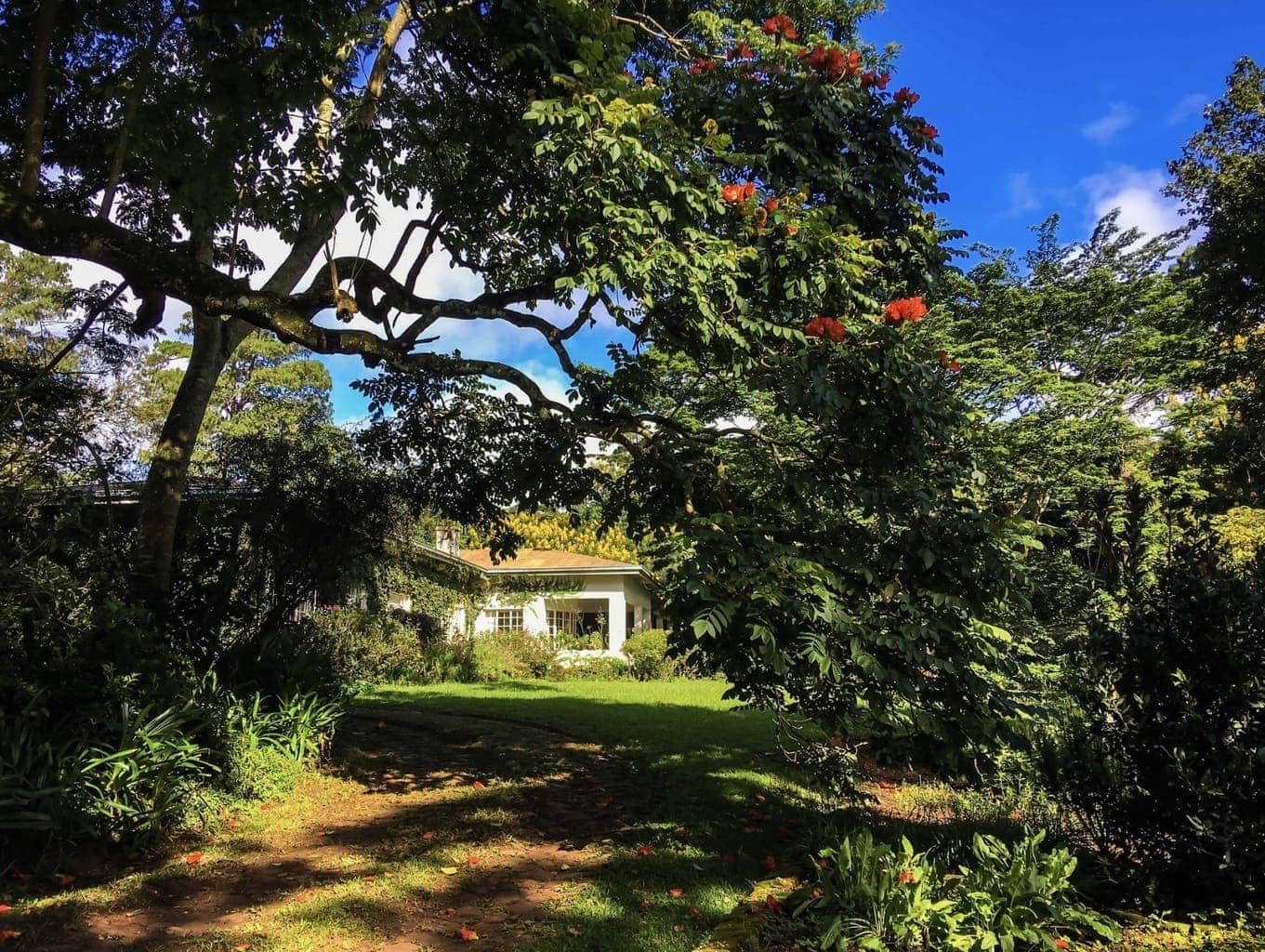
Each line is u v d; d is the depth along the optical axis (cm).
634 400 618
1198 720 368
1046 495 1008
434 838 556
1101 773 406
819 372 441
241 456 905
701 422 916
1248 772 350
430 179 676
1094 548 960
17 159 662
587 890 452
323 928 393
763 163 484
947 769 477
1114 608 666
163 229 829
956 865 429
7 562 523
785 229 456
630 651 2073
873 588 461
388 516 952
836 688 467
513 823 600
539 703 1328
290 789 659
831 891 361
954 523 446
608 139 403
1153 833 385
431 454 822
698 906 426
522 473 735
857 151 516
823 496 491
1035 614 804
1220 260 1285
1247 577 396
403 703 1289
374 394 787
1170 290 1232
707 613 384
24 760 464
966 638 445
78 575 600
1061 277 1227
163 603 705
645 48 734
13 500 564
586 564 2289
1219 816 356
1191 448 1108
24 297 2523
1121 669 408
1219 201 1288
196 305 540
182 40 607
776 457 547
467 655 1852
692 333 483
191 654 698
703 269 430
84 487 716
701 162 468
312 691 757
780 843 554
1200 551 425
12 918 387
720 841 557
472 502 831
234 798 609
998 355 1108
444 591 1931
